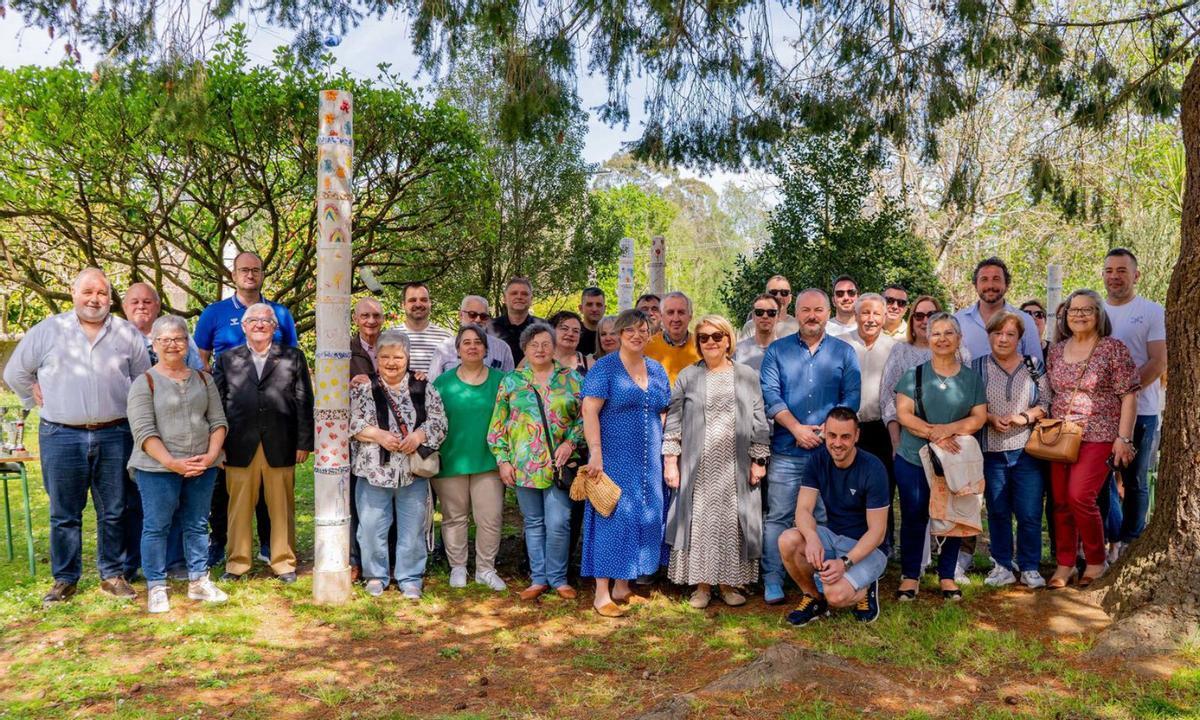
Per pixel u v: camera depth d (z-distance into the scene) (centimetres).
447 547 603
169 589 577
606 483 536
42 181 966
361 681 439
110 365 541
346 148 552
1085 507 532
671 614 532
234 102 972
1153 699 391
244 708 406
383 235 1195
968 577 582
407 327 702
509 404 582
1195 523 464
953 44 710
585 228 1650
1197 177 477
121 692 422
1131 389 527
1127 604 479
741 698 399
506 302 744
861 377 605
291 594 571
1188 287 474
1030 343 608
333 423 554
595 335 768
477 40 781
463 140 1121
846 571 488
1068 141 837
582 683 435
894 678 427
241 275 625
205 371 565
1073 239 1984
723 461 537
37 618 523
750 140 763
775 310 625
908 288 1348
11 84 930
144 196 1034
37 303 1418
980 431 559
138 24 587
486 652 479
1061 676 423
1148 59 772
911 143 766
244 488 588
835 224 1259
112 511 550
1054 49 688
